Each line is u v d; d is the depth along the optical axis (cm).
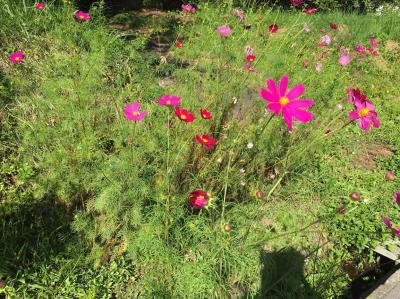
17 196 89
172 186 88
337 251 97
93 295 76
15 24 139
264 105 116
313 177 113
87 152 88
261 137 104
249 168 104
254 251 84
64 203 90
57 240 85
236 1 199
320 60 159
